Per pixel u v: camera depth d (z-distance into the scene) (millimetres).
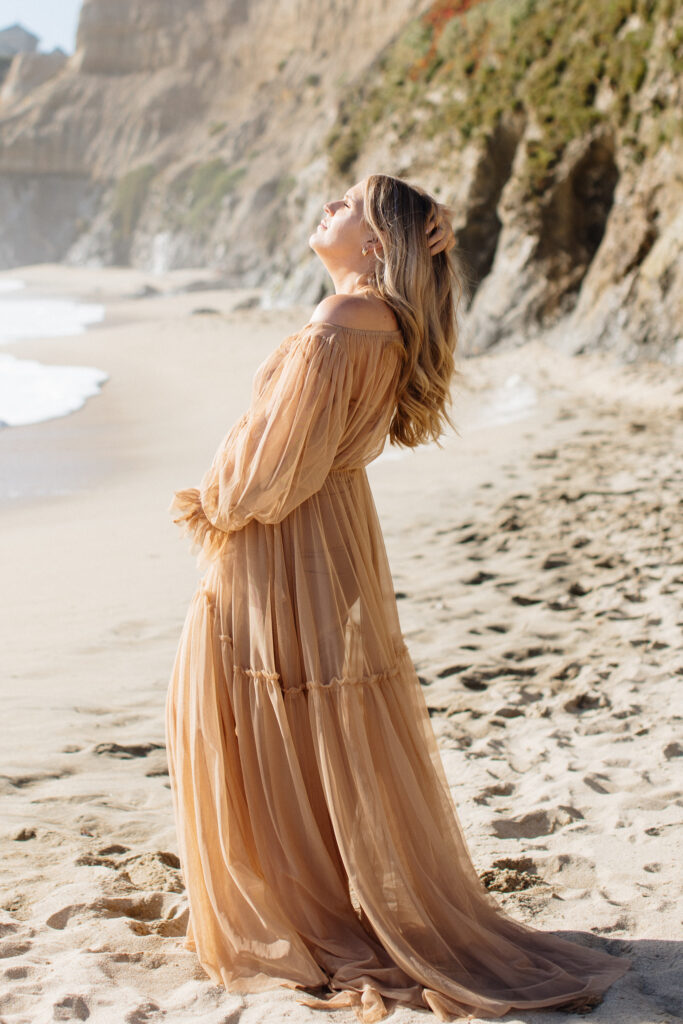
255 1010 2230
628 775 3709
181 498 2504
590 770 3773
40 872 3074
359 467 2564
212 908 2422
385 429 2541
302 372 2355
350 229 2521
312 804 2424
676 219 17031
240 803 2445
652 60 18328
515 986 2336
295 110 72188
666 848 3127
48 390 18578
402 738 2506
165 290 52875
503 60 24016
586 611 5820
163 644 5523
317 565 2430
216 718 2430
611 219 18328
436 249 2521
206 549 2488
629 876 2957
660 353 16562
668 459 9961
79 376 20641
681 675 4742
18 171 85188
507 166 22500
